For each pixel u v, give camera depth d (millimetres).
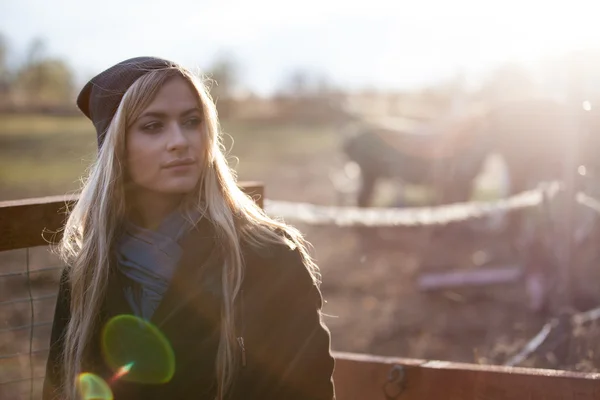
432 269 7109
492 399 2324
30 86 34625
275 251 1720
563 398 2252
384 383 2463
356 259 7961
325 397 1726
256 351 1693
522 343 4301
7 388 3602
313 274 1843
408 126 11359
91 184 1805
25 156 17531
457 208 6824
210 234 1713
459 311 5699
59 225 2293
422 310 5836
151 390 1708
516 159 6938
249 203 1828
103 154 1750
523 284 6309
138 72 1735
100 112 1779
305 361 1697
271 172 17359
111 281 1765
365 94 35281
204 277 1685
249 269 1700
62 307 1918
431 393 2391
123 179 1809
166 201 1809
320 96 35188
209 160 1764
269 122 33219
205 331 1677
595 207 4863
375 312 5863
